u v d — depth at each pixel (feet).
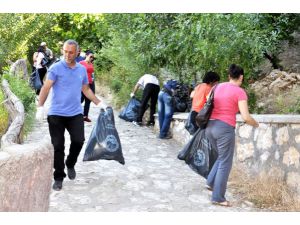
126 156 27.09
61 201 18.92
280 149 20.66
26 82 39.99
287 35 36.42
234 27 27.04
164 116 32.58
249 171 22.54
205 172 21.36
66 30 69.67
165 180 22.65
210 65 31.27
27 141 29.27
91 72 34.78
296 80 32.71
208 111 19.33
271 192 20.01
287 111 27.78
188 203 19.52
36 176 11.57
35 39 65.92
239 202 19.86
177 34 32.96
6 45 55.67
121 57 44.21
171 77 41.39
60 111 19.86
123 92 43.91
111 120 21.79
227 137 19.08
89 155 21.36
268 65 38.91
